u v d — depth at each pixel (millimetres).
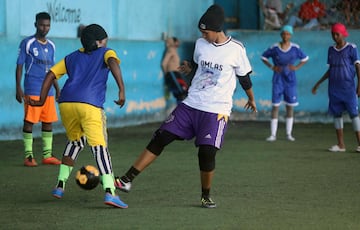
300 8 34094
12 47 23500
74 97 13156
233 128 29281
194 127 13227
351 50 21469
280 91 24938
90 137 13141
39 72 18812
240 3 36375
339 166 18938
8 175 17172
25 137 18656
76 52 13531
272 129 25047
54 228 11727
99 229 11656
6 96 23391
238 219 12422
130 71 29297
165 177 16938
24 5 24375
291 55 24766
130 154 21203
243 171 17953
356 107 21734
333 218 12570
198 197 14461
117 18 29109
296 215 12789
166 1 32625
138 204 13711
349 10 33656
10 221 12234
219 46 13117
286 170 18156
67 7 26406
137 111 29953
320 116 31391
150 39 31609
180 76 31766
